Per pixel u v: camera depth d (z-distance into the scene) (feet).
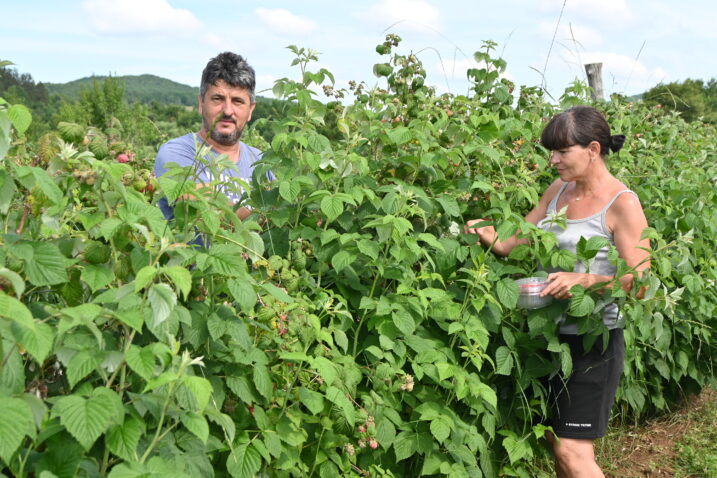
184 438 6.80
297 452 8.45
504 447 11.63
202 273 7.24
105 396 5.56
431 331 10.92
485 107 15.88
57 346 5.79
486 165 12.52
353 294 10.37
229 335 7.68
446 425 9.52
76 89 603.26
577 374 10.68
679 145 21.49
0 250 5.91
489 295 10.26
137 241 7.11
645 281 10.23
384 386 9.53
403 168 11.60
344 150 10.83
